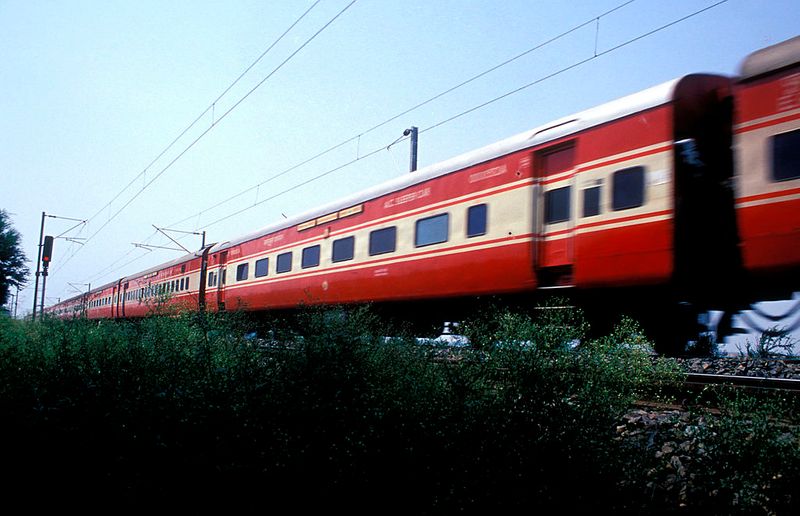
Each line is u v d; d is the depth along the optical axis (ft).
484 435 10.32
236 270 60.64
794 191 21.27
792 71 21.76
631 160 25.98
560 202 29.25
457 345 13.61
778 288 23.54
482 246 32.37
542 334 11.54
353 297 41.70
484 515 9.86
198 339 16.84
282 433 11.01
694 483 9.90
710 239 25.05
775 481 9.68
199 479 11.16
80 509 11.79
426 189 36.70
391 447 10.62
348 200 43.80
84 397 13.75
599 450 10.07
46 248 90.94
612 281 26.22
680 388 17.21
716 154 25.62
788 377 27.68
